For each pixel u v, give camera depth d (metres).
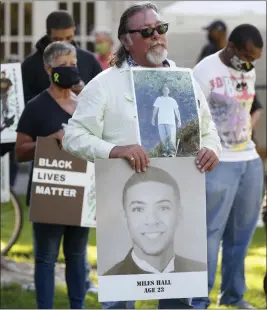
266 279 11.02
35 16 30.00
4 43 30.34
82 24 29.45
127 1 28.67
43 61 13.05
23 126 11.88
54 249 11.85
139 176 8.66
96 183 8.62
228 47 12.64
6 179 15.79
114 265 8.67
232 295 13.54
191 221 8.73
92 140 8.90
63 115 11.81
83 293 12.16
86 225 11.54
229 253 13.44
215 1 26.05
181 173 8.70
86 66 13.86
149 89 8.98
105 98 9.02
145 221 8.67
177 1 26.52
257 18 25.41
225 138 12.71
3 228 16.81
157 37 8.97
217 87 12.65
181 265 8.74
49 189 11.48
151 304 13.51
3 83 13.77
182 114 8.99
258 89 27.67
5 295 14.26
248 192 13.02
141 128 8.93
